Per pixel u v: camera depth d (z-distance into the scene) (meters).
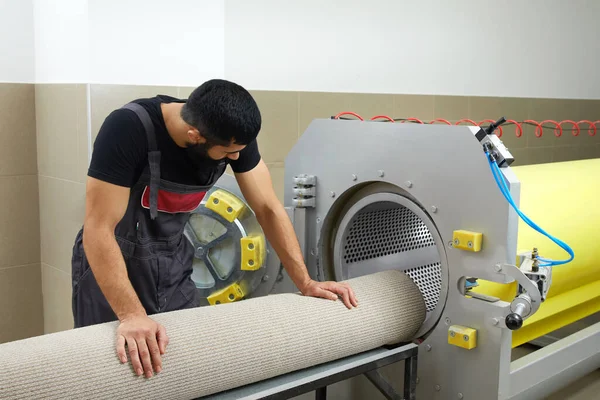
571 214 2.15
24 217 3.09
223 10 3.04
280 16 3.22
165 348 1.43
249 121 1.54
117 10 2.71
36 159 3.10
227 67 3.09
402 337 1.87
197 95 1.54
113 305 1.50
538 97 4.72
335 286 1.79
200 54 2.99
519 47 4.51
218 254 2.42
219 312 1.58
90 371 1.34
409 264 2.33
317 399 1.86
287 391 1.54
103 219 1.55
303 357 1.62
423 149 1.84
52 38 2.88
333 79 3.45
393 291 1.87
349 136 2.05
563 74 4.95
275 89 3.24
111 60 2.72
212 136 1.54
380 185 2.04
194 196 1.86
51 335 1.42
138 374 1.39
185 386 1.45
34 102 3.05
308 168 2.20
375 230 2.28
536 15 4.61
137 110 1.64
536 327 2.27
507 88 4.46
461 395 1.82
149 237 1.85
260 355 1.54
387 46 3.68
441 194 1.80
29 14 2.99
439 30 3.95
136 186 1.78
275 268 2.37
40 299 3.19
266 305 1.66
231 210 2.30
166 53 2.88
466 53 4.13
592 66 5.26
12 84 2.97
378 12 3.61
